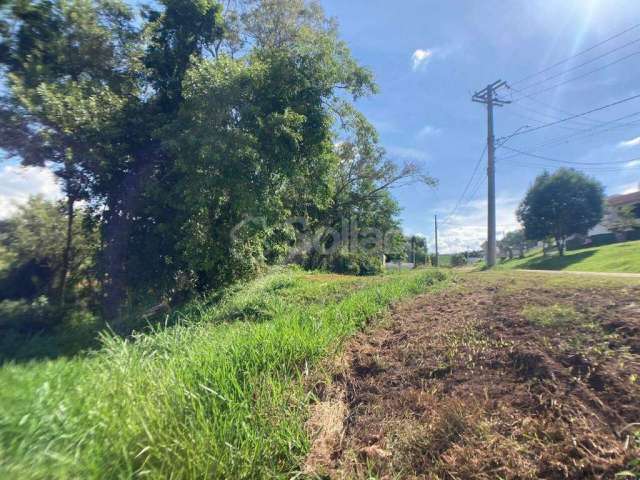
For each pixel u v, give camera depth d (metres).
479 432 2.82
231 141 10.20
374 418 3.41
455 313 5.91
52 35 10.90
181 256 11.80
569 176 27.98
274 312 8.12
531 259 32.31
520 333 4.28
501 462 2.53
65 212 12.77
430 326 5.44
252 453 2.86
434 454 2.81
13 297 11.57
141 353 4.62
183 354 4.48
